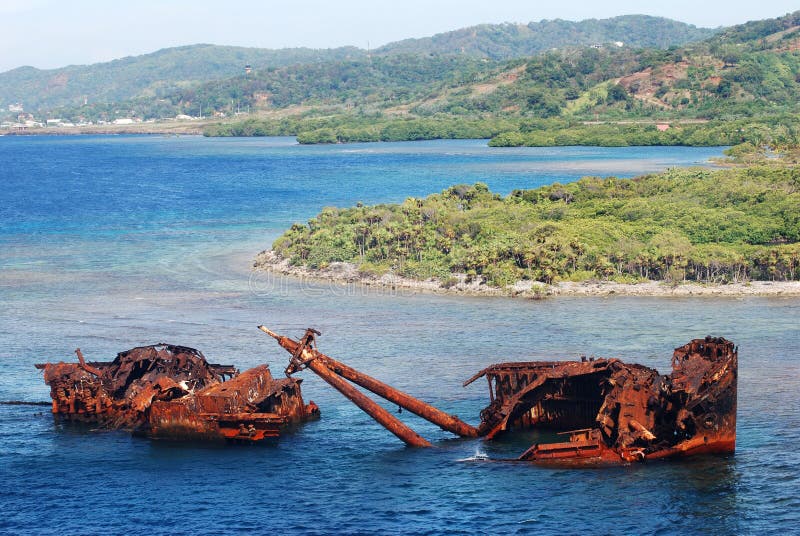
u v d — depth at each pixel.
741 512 58.44
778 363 93.88
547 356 98.81
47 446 74.00
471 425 76.25
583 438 68.06
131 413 79.38
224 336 112.19
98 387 81.31
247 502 62.25
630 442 66.69
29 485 65.88
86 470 68.56
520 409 73.94
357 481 65.38
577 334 109.06
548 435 73.88
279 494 63.41
